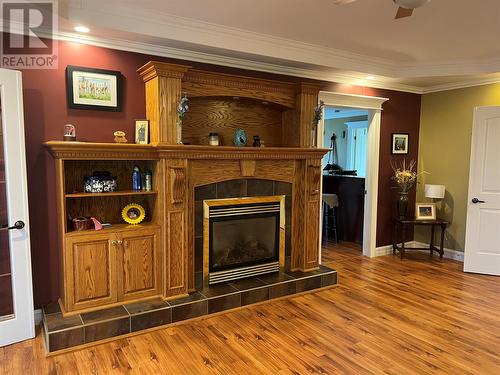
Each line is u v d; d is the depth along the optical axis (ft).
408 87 17.69
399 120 17.79
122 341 9.61
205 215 11.79
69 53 10.37
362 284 13.96
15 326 9.45
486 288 13.53
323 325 10.59
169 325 10.43
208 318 11.00
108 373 8.23
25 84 9.91
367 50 13.66
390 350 9.28
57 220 10.54
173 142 10.73
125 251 10.50
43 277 10.51
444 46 13.08
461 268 15.94
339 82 15.60
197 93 11.48
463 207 16.90
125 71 11.15
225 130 13.02
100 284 10.19
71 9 9.30
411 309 11.69
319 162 13.64
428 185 17.22
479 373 8.33
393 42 12.67
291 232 13.58
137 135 11.14
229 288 11.88
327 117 26.40
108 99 10.94
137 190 11.05
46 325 9.23
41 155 10.24
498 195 14.69
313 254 13.84
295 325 10.58
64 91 10.38
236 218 12.40
